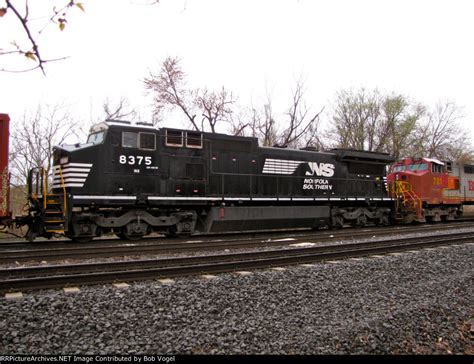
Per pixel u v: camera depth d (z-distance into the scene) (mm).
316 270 8023
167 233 14359
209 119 31312
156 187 13398
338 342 4781
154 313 5293
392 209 21000
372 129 35844
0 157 10547
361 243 11648
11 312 5051
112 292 6020
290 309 5824
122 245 11609
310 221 17266
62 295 5855
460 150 49031
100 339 4508
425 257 9852
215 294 6125
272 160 16359
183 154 14062
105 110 28984
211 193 14617
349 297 6547
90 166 12234
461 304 6703
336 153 18859
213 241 12680
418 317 5820
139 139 13164
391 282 7562
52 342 4406
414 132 38812
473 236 14172
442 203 23797
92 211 12609
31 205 12000
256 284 6848
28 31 2518
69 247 11125
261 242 12484
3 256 9117
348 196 18625
